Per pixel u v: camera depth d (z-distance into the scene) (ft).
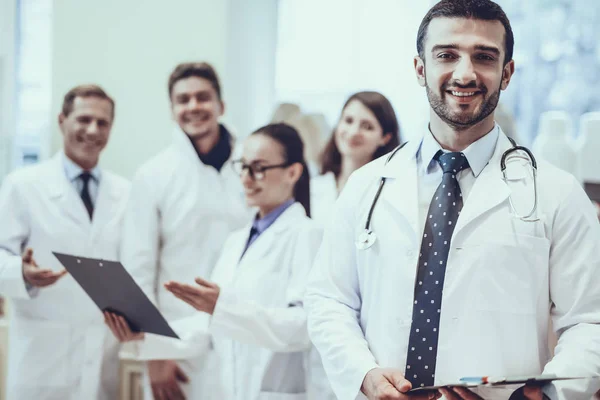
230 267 7.07
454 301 4.65
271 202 7.13
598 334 4.45
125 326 6.94
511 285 4.61
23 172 8.38
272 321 6.39
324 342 4.98
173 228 7.88
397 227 4.91
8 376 8.16
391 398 4.37
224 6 9.94
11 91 10.96
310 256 6.75
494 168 4.84
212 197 8.02
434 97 4.73
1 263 7.61
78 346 8.10
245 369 6.82
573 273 4.58
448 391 4.23
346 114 7.66
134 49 10.11
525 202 4.69
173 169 8.05
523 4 10.14
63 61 10.23
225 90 10.03
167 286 6.35
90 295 6.83
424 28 4.83
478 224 4.72
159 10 10.06
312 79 10.54
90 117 8.23
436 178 4.99
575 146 8.62
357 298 5.24
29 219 8.17
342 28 10.41
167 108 10.03
